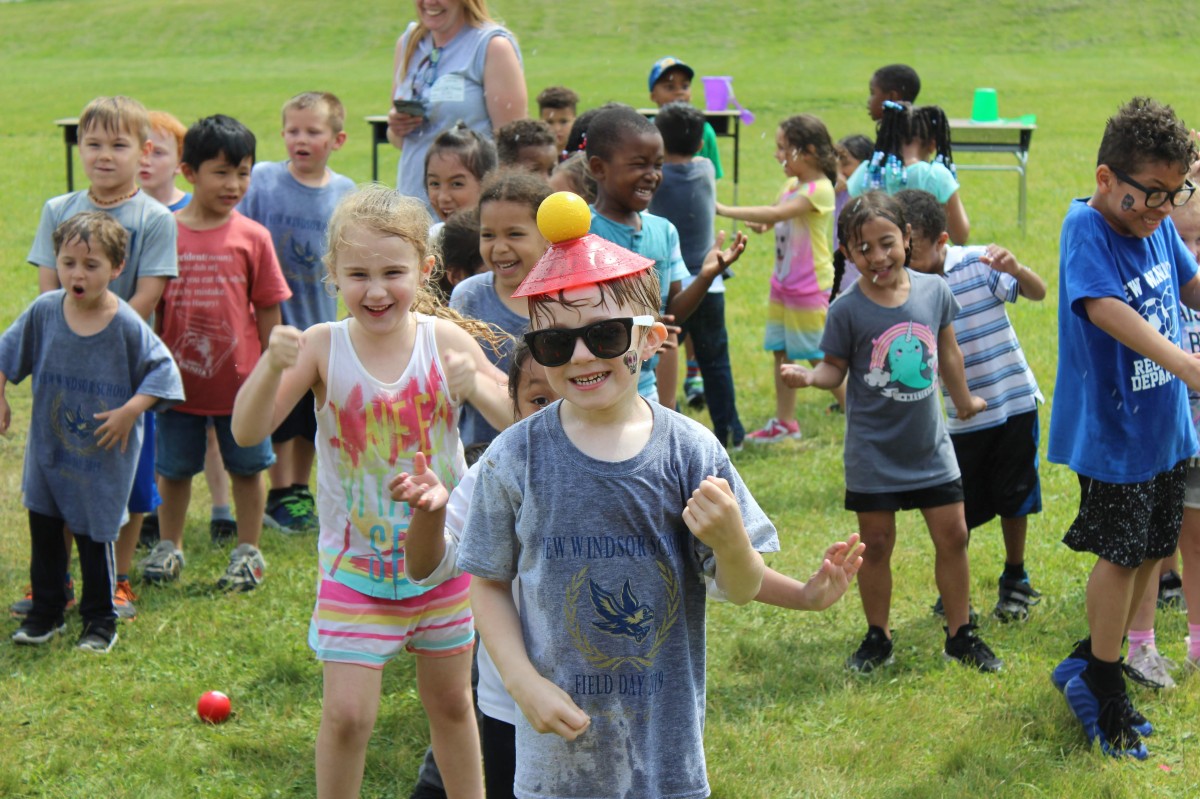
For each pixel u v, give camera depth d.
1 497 6.55
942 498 4.54
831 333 4.54
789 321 7.44
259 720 4.39
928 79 32.69
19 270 12.04
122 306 4.91
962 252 5.03
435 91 6.47
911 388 4.45
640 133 5.02
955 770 3.94
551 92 8.80
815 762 4.00
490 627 2.54
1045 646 4.77
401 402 3.44
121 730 4.32
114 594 5.10
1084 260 3.89
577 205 2.47
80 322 4.86
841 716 4.29
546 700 2.40
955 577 4.61
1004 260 4.80
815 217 7.41
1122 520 3.98
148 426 5.18
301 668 4.71
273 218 6.37
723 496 2.33
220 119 5.67
